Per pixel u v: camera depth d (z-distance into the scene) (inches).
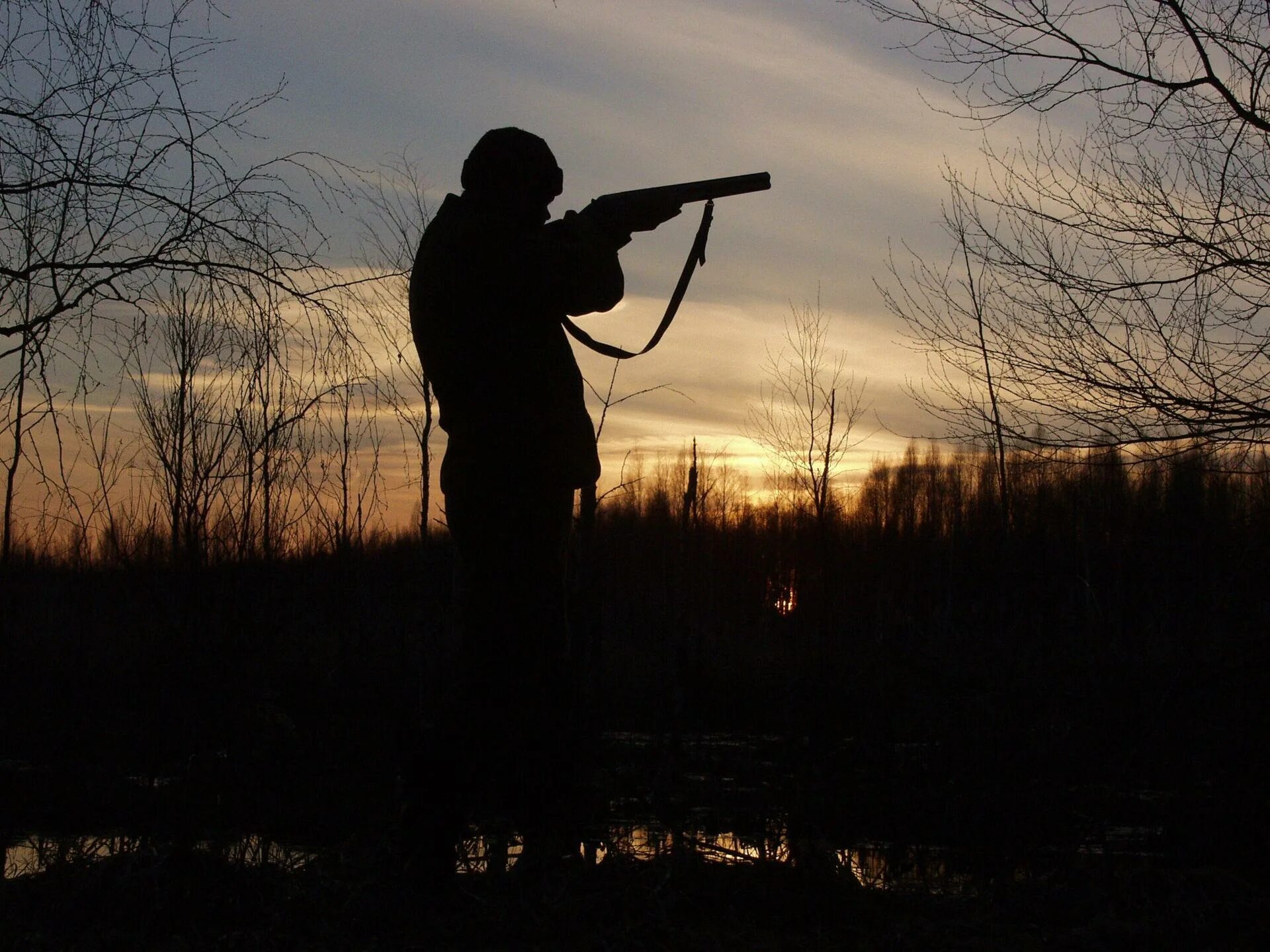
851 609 537.6
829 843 205.6
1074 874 180.4
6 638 346.3
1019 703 255.0
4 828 223.9
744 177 165.5
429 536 415.2
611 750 244.8
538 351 149.3
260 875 161.3
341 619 380.8
